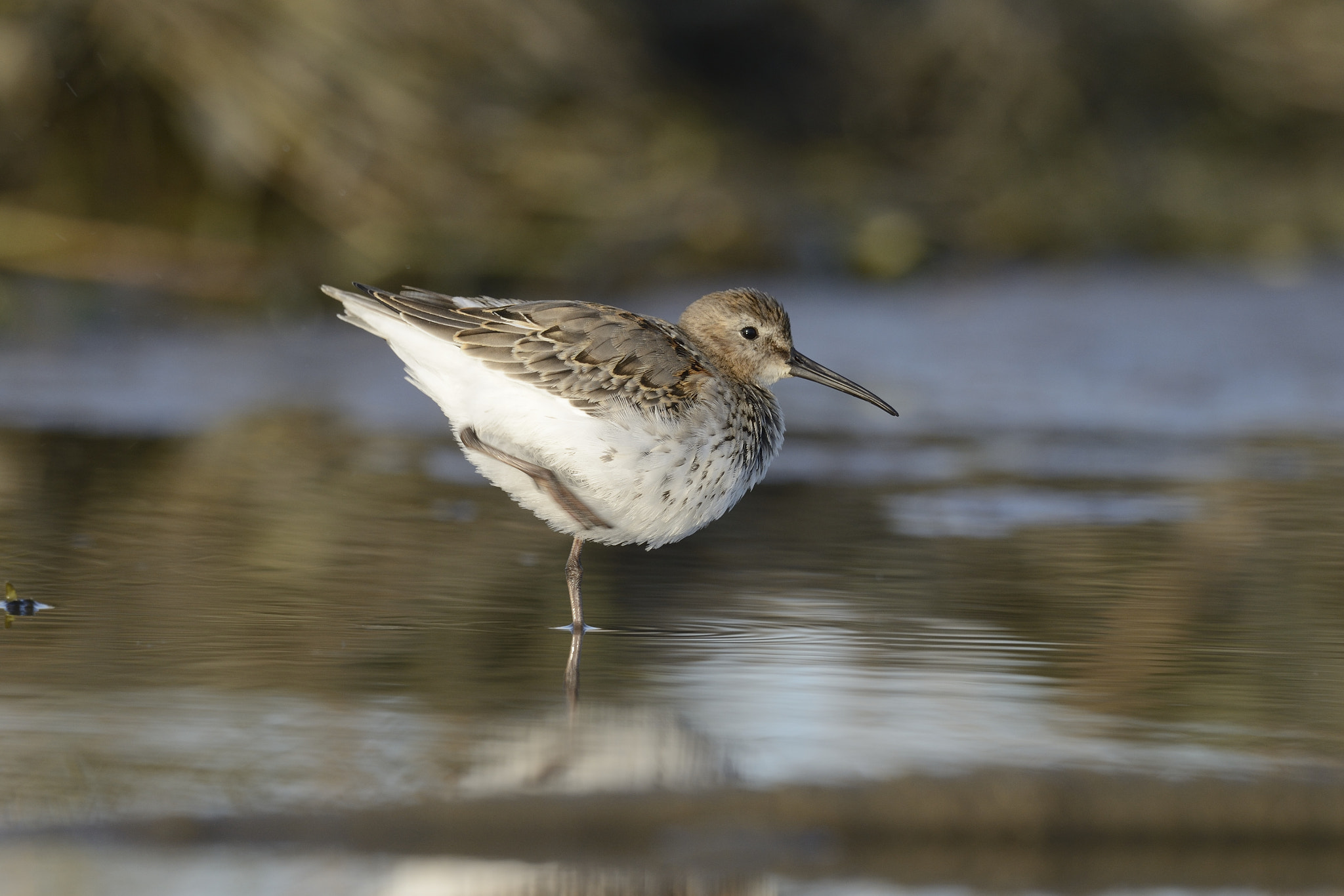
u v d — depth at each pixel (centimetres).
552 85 2425
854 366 1869
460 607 978
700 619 959
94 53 2147
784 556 1134
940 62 2712
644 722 747
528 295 2117
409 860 591
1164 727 751
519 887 577
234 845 598
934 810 636
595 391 1005
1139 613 971
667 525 1034
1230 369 1853
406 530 1193
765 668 851
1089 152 2677
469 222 2212
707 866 596
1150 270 2356
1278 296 2178
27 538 1125
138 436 1524
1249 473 1417
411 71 2294
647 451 1005
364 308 1041
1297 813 644
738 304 1149
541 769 676
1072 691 810
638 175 2366
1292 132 2861
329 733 723
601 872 591
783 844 615
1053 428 1616
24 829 606
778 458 1486
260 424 1602
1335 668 855
